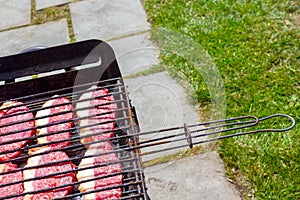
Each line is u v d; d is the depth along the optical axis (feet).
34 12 9.64
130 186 4.13
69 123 4.80
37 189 4.13
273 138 6.07
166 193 5.72
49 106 4.66
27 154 4.64
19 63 5.07
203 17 8.54
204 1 8.90
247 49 7.62
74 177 4.27
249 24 8.16
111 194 4.01
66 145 4.62
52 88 5.31
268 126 6.25
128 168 4.19
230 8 8.61
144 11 9.05
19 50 8.63
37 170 4.28
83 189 4.09
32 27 9.21
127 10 9.16
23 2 10.05
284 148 5.93
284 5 8.50
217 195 5.60
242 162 5.87
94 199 3.99
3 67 5.07
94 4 9.55
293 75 7.04
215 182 5.74
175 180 5.82
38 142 4.66
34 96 5.01
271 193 5.48
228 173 5.80
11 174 4.32
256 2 8.67
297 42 7.62
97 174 4.17
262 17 8.29
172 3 9.04
